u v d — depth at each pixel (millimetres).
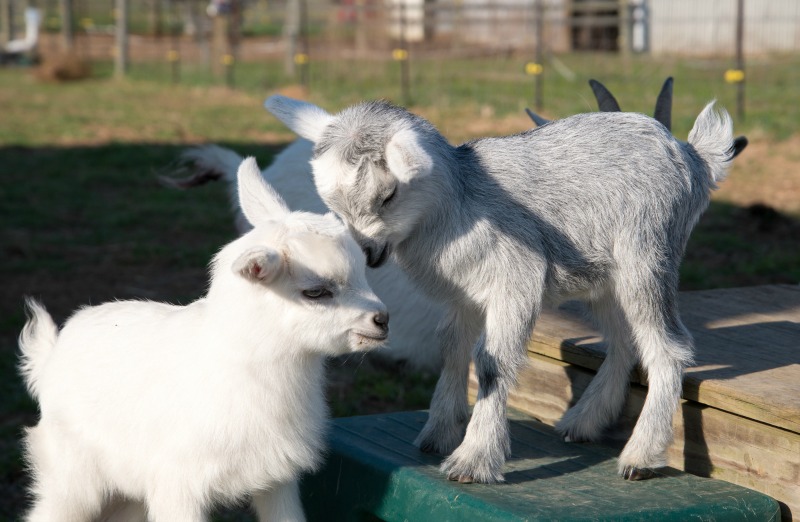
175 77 22328
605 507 3250
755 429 3455
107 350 3568
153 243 9422
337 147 3326
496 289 3398
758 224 9508
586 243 3473
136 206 10953
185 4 33875
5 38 29375
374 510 3682
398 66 21156
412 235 3428
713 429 3598
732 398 3492
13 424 5629
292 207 5781
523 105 15336
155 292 7949
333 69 21156
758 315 4637
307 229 3217
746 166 11609
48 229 10016
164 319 3572
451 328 3703
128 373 3467
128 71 24172
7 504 4812
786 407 3299
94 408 3512
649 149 3543
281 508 3525
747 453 3490
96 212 10633
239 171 3590
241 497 3467
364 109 3434
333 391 6062
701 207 3678
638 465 3523
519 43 23000
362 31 24172
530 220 3414
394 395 5980
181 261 8812
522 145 3533
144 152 13609
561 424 4004
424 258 3443
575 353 4066
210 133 15016
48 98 19656
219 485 3342
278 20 36844
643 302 3492
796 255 8438
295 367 3297
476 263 3383
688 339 3602
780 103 15234
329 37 25094
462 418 3789
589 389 3955
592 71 19281
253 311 3213
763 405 3379
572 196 3451
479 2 23812
